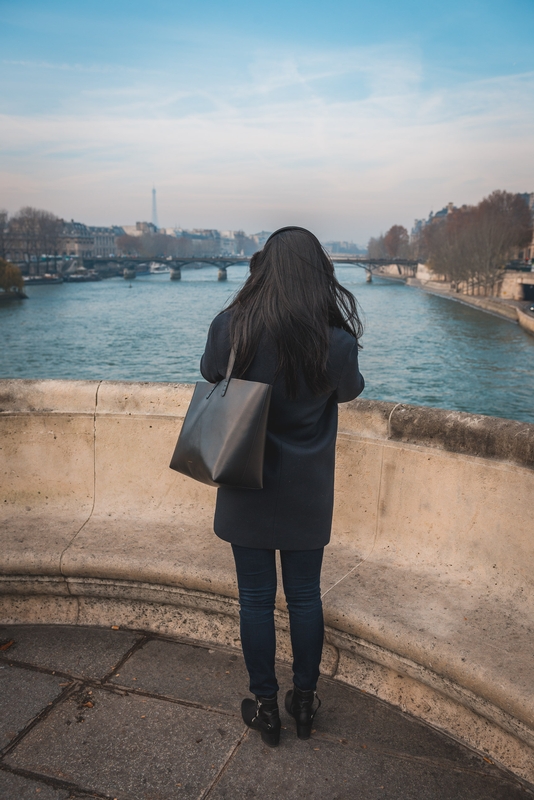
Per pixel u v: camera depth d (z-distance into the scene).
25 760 1.67
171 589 2.21
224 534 1.65
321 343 1.50
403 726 1.84
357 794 1.59
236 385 1.53
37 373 41.59
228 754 1.71
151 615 2.28
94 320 72.81
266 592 1.72
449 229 126.06
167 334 60.44
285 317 1.49
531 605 1.92
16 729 1.77
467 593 2.03
